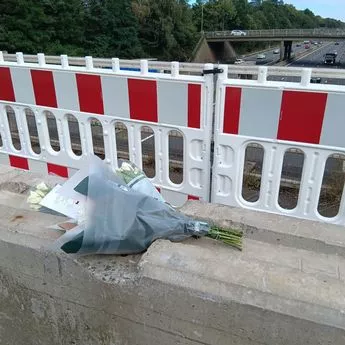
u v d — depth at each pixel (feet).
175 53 228.43
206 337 5.42
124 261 5.93
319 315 4.65
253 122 9.54
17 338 7.51
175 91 10.14
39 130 13.43
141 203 6.19
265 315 4.84
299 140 9.19
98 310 6.07
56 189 6.73
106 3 188.55
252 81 9.29
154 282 5.31
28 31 160.15
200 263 5.46
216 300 5.03
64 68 11.75
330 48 424.87
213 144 10.29
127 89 10.88
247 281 5.08
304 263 6.00
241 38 266.77
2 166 9.56
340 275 5.67
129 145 11.75
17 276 6.63
